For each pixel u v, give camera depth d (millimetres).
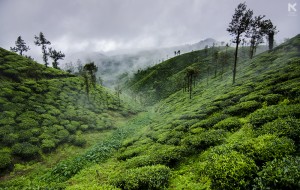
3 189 17328
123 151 23516
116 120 51812
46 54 92312
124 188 11680
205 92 55031
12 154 23484
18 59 67688
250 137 12914
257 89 26172
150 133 27141
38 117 34812
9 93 39688
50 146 27062
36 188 16016
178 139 18812
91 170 18766
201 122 20969
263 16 55656
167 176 12109
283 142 10258
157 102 108562
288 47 56594
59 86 57812
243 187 8742
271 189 7711
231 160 10180
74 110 45562
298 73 24000
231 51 154625
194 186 10516
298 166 7828
